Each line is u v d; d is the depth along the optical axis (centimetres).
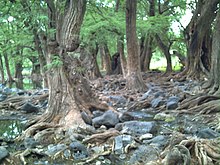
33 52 1686
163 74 2198
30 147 596
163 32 2166
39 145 611
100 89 1638
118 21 1655
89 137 618
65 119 716
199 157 500
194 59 1761
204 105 938
